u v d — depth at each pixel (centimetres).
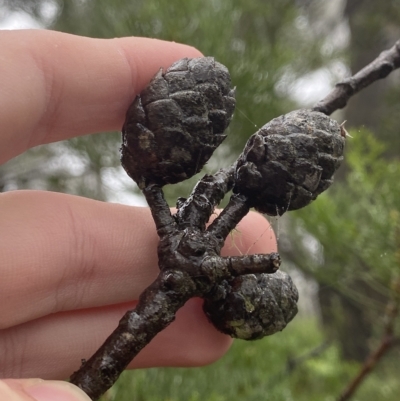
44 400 5
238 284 6
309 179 5
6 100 6
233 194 6
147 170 6
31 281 7
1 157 7
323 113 6
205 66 6
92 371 5
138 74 7
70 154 18
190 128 6
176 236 5
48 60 7
